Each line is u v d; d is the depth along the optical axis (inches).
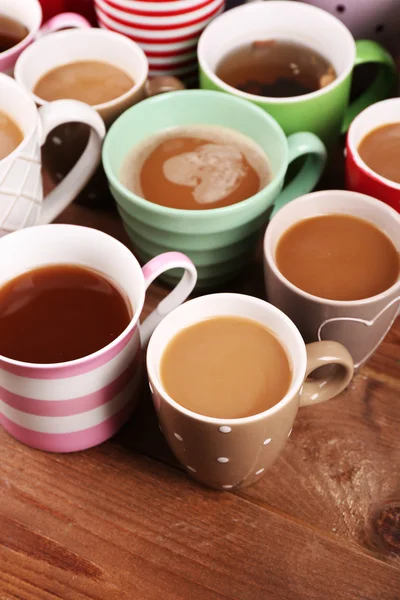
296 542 25.8
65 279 26.7
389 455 27.0
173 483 26.6
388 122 30.0
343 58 30.8
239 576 25.4
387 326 27.3
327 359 25.3
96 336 25.6
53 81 30.7
